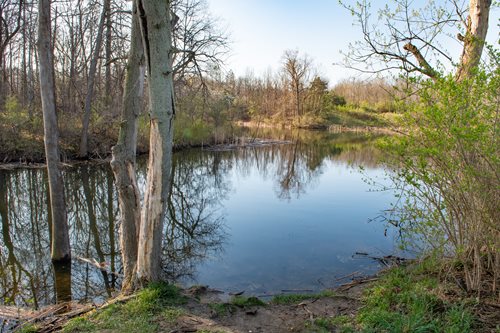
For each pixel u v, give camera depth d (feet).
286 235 27.99
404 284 14.39
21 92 77.00
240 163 69.87
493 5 13.21
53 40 62.44
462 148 11.23
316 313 13.50
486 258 14.70
